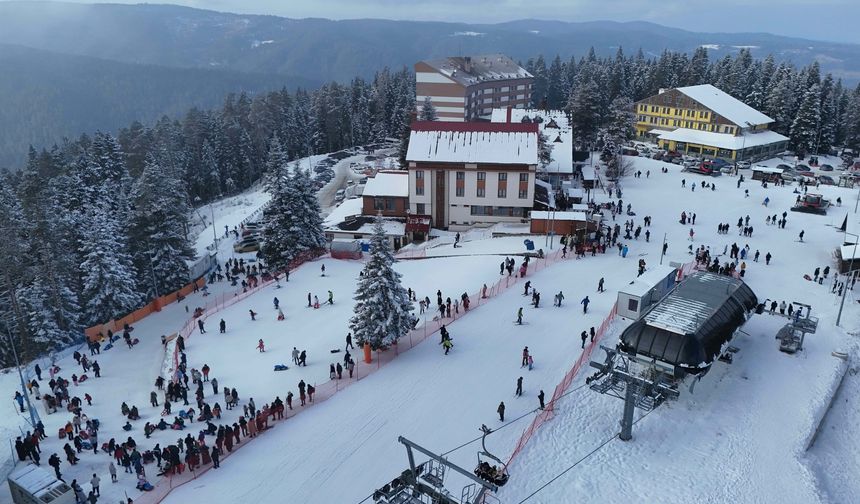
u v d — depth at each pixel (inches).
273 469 1115.3
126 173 3415.4
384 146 5467.5
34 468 1077.1
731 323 1312.7
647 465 1084.5
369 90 6417.3
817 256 2071.9
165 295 2229.3
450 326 1633.9
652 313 1279.5
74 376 1573.6
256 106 5428.2
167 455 1135.0
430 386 1357.0
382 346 1515.7
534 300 1697.8
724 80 4955.7
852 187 3075.8
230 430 1178.6
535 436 1157.7
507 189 2669.8
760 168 3240.7
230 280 2415.1
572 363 1409.9
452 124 2785.4
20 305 1962.4
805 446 1164.5
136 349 1800.0
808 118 4188.0
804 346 1491.1
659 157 3772.1
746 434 1176.8
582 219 2330.2
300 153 5521.7
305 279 2164.1
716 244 2191.2
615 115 3636.8
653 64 5423.2
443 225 2765.7
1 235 1984.5
